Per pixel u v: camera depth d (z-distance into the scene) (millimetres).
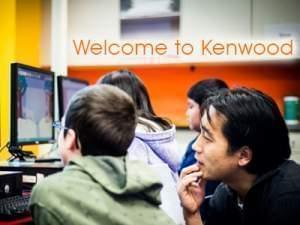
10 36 3273
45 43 3879
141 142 1469
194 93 2143
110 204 985
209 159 1157
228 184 1203
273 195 1100
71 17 3908
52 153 2297
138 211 1028
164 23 3785
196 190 1287
